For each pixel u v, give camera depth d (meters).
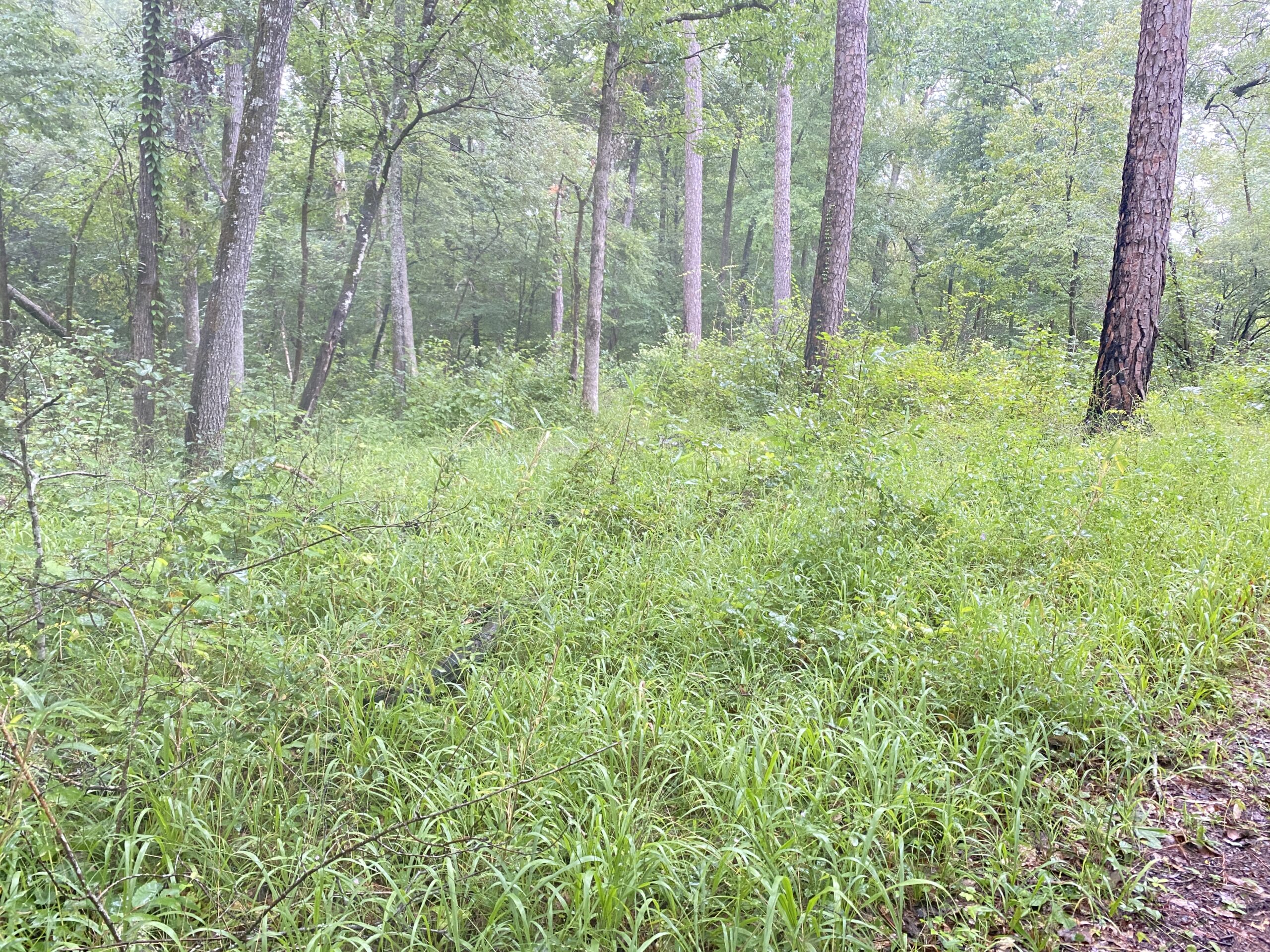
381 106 12.27
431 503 5.22
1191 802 2.83
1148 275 8.29
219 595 3.50
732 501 5.75
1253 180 21.53
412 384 13.45
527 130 17.52
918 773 2.83
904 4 12.91
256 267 20.09
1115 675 3.40
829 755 2.88
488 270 24.48
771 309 15.47
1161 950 2.23
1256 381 9.75
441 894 2.33
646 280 26.61
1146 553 4.43
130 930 2.09
